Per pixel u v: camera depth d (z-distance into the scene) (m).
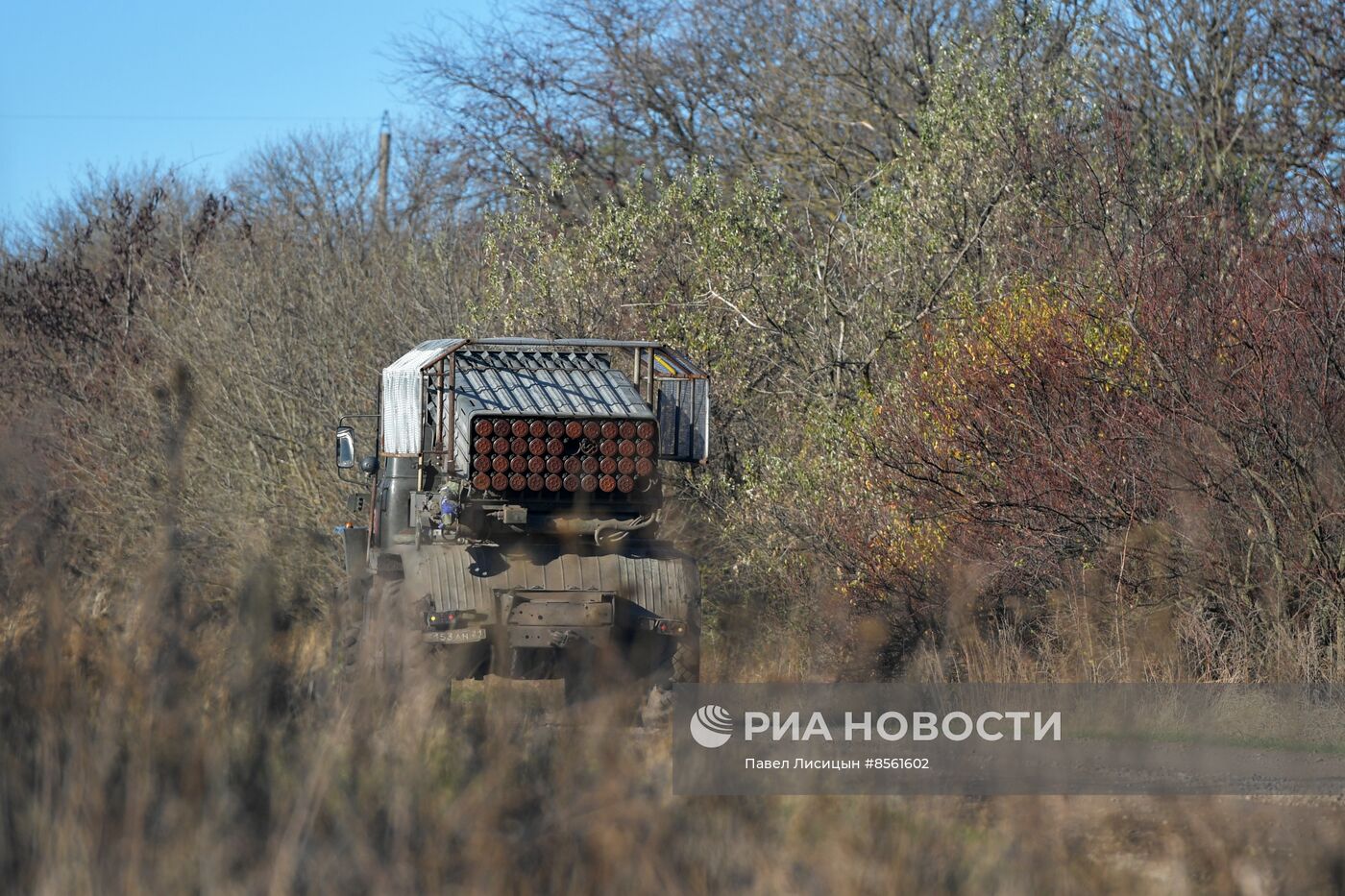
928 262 60.00
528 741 22.98
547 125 125.62
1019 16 85.38
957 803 24.45
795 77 114.19
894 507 47.03
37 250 99.75
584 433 41.47
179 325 78.31
